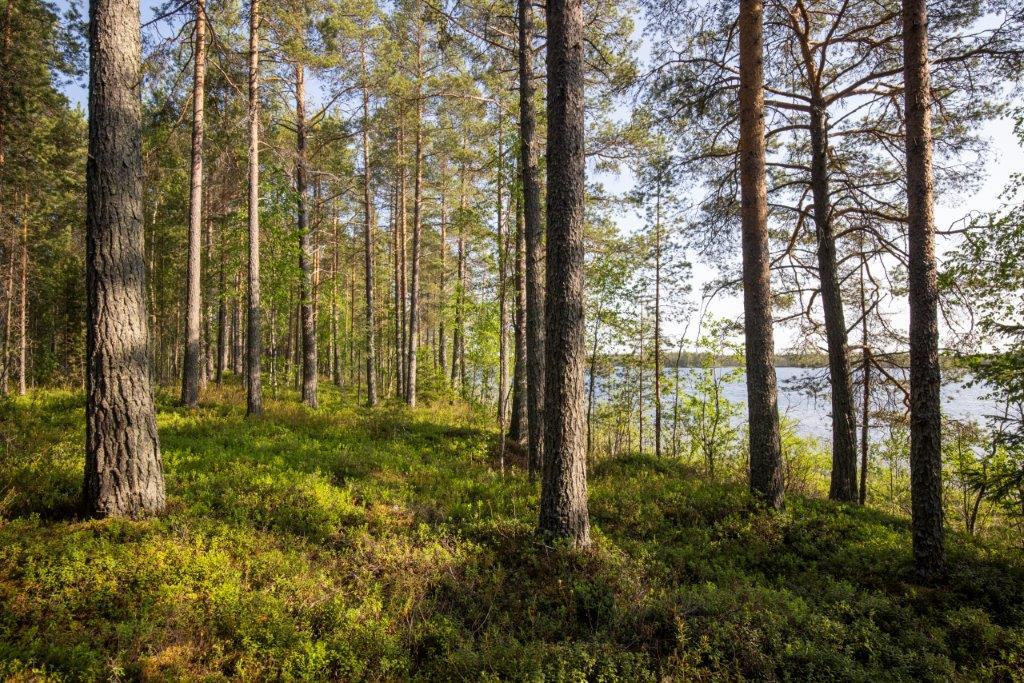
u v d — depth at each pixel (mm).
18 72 12953
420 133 18922
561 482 6148
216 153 15289
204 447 9094
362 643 4008
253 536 5551
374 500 7406
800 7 10961
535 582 5324
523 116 10023
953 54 9648
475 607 4824
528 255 10055
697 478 11922
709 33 10758
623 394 18344
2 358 17781
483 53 12062
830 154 12430
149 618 3871
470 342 18016
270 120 16422
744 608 4996
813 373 13289
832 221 12148
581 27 6418
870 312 12875
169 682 3359
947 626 5195
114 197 5551
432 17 11273
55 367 23406
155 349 25641
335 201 24219
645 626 4633
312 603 4383
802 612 5043
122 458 5523
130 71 5719
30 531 5004
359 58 17031
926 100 6707
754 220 9000
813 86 11672
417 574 5246
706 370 16000
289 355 31344
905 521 9375
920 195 6691
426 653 4188
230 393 17625
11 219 17172
